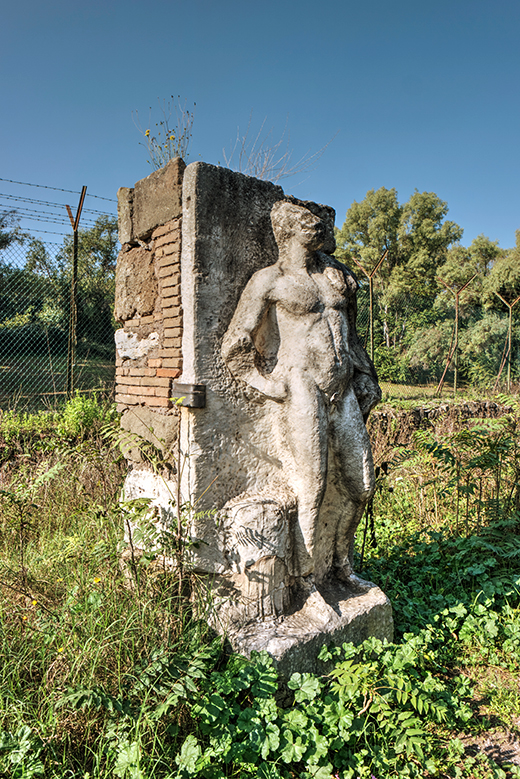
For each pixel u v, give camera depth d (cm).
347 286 291
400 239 3450
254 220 278
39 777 180
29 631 237
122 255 315
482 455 427
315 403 264
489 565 371
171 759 194
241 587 256
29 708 198
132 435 279
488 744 237
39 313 652
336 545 303
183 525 250
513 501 467
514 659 299
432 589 362
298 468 269
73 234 613
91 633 222
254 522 252
